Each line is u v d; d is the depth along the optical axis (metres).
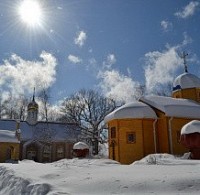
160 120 26.78
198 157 20.59
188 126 21.55
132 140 26.17
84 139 48.62
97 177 10.70
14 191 10.89
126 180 9.88
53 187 9.73
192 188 8.73
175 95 35.34
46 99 63.62
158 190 8.79
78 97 52.06
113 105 51.00
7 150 43.00
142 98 29.20
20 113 73.75
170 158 20.38
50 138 55.41
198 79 35.00
